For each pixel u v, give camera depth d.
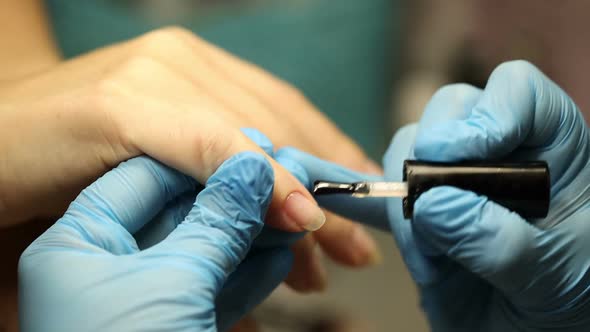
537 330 0.33
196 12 0.55
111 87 0.33
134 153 0.31
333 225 0.36
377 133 0.67
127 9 0.53
